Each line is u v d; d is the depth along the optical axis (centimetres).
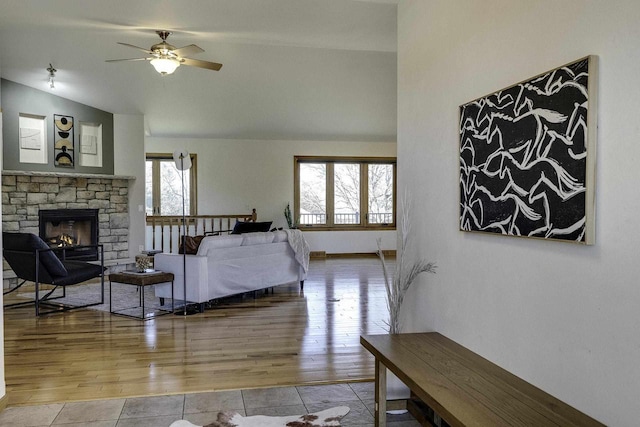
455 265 257
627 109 149
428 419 259
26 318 519
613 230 154
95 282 741
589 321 165
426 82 292
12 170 700
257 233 625
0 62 632
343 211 1081
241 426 264
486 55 226
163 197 1001
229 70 748
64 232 761
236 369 359
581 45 167
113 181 819
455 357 233
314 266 907
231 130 970
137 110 833
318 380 337
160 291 567
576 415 168
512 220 203
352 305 583
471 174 236
